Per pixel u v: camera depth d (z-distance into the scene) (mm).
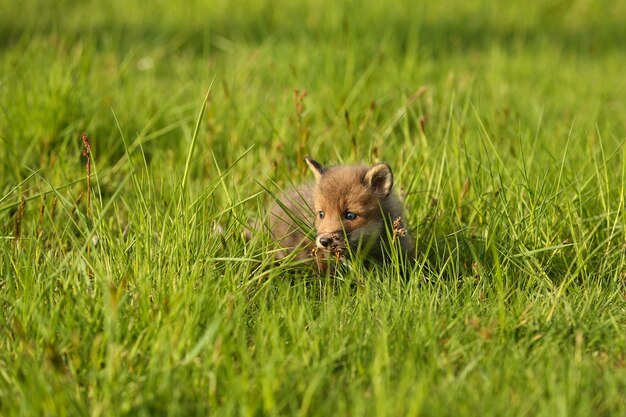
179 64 20344
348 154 13789
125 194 12531
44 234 11234
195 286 9141
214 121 14789
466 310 9047
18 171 12609
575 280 10477
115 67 17453
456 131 13383
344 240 10742
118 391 7344
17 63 16578
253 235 10281
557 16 28141
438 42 23328
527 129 13875
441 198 11781
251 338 8477
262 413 7199
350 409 7281
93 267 8922
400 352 8133
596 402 7484
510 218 11258
